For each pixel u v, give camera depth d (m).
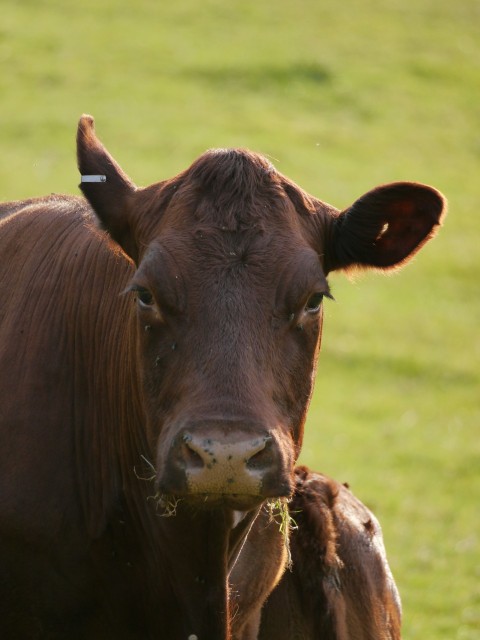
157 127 95.50
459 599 33.59
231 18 124.31
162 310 12.65
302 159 93.38
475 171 98.56
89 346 14.95
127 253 14.22
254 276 12.65
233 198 13.16
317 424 53.47
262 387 12.18
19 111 94.69
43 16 117.12
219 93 105.44
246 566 15.57
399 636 19.67
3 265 16.42
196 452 11.50
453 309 73.81
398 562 36.62
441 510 43.03
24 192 79.00
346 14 130.00
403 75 115.62
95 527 14.67
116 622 14.98
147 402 13.02
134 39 114.44
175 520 13.83
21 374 14.98
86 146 14.35
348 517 18.94
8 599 14.71
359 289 75.62
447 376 63.12
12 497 14.43
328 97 108.69
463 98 112.88
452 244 84.38
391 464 48.62
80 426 14.84
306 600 17.52
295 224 13.38
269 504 14.07
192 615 14.30
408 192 13.98
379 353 65.06
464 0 137.12
